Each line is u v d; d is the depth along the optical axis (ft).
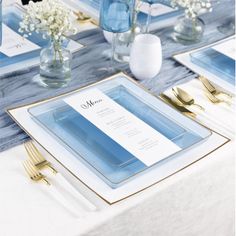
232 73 4.02
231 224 3.90
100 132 3.15
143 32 4.41
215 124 3.42
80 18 4.56
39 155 2.97
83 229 2.57
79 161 2.96
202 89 3.80
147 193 2.82
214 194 3.41
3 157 2.97
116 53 4.04
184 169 3.02
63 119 3.24
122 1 3.65
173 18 4.83
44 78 3.62
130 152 3.01
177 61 4.12
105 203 2.72
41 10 3.40
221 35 4.65
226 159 3.23
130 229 2.85
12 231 2.51
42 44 4.12
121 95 3.55
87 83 3.72
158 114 3.39
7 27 4.30
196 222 3.47
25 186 2.78
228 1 5.38
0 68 3.77
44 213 2.62
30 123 3.22
